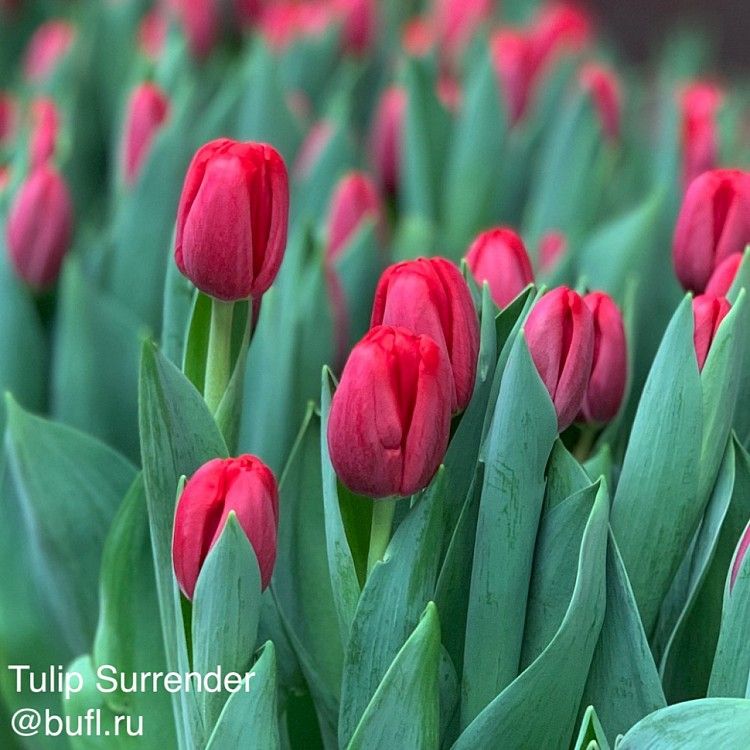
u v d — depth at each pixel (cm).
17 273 103
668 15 381
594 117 118
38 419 91
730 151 132
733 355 76
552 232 118
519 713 74
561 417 75
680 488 77
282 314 98
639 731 72
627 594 75
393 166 126
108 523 93
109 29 154
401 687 73
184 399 77
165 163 109
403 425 71
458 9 155
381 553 75
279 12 157
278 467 96
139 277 111
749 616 74
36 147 113
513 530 75
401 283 73
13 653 96
